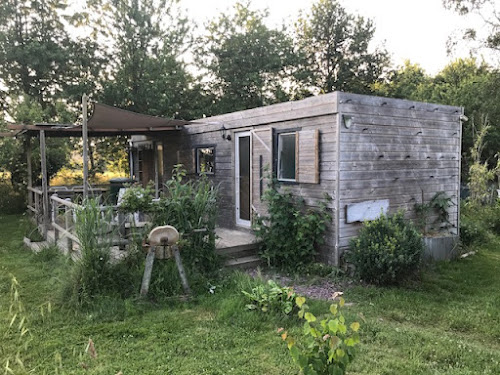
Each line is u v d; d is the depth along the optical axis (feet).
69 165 55.72
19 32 54.13
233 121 29.63
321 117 22.70
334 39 78.59
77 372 11.44
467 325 15.17
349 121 21.91
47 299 17.44
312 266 22.15
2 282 19.86
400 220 21.40
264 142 26.61
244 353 12.58
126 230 19.43
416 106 25.34
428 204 26.03
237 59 64.39
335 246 22.06
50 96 55.72
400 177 24.63
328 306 16.72
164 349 12.92
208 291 18.30
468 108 62.13
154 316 15.67
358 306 17.07
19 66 53.57
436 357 12.35
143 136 43.50
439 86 74.95
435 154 26.55
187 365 11.88
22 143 48.93
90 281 16.93
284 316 15.14
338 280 20.77
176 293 17.58
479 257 26.18
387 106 23.79
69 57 54.85
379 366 11.80
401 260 19.01
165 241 17.30
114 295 16.93
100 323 14.96
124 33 57.98
